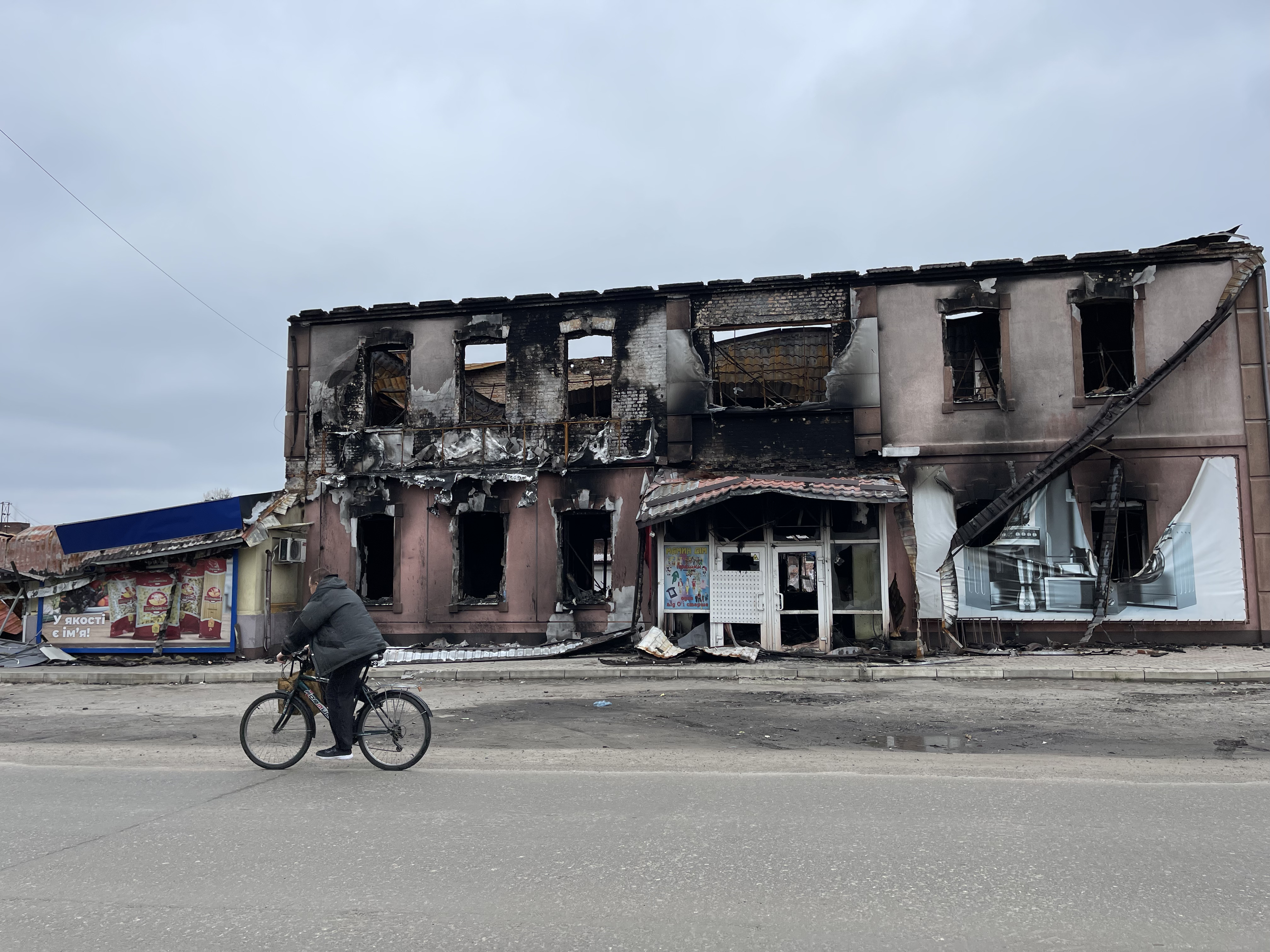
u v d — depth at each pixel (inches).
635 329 723.4
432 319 756.6
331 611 288.0
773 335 744.3
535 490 722.2
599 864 188.4
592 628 701.3
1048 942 147.3
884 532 654.5
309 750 324.2
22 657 691.4
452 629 720.3
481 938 151.3
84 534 716.0
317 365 772.0
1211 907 161.5
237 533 695.1
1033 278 668.7
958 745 333.1
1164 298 650.2
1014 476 657.6
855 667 561.9
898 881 175.8
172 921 161.5
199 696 535.5
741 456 698.2
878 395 678.5
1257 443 630.5
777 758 309.7
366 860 193.5
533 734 370.3
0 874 188.7
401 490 741.9
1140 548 652.7
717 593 667.4
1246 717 381.4
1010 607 649.6
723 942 148.7
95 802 252.2
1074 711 403.5
